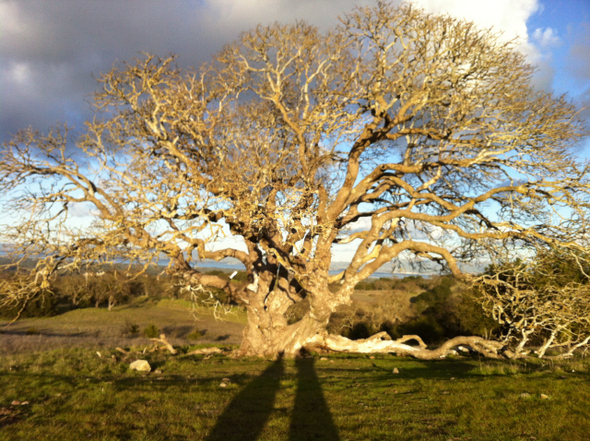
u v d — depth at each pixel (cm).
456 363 1738
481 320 2502
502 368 1235
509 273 1811
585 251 1484
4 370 1316
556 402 816
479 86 1505
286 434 738
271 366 1662
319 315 1861
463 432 735
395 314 4128
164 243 1356
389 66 1511
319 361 1827
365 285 6888
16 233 1438
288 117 1698
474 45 1421
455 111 1498
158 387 1091
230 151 1669
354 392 1088
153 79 1549
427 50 1502
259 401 987
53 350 1867
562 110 1476
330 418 845
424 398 988
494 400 884
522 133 1498
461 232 1619
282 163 1661
